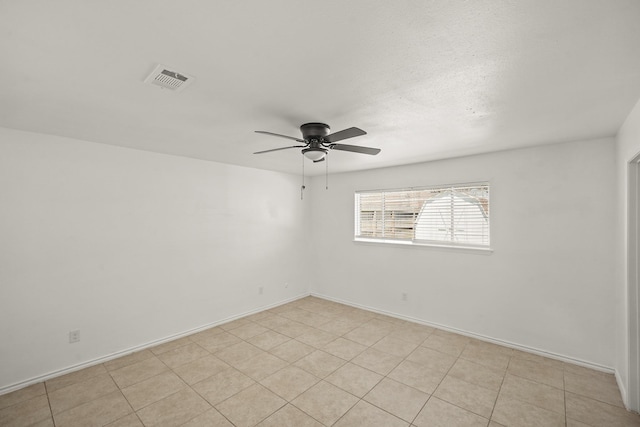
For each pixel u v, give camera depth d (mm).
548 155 3082
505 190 3336
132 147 3221
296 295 5184
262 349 3311
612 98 1895
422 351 3236
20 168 2602
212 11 1089
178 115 2203
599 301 2826
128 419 2174
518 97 1887
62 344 2803
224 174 4125
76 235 2896
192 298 3781
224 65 1494
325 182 5199
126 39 1267
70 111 2121
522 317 3240
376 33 1236
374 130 2576
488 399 2400
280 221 4898
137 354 3203
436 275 3889
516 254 3273
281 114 2174
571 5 1062
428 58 1433
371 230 4648
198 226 3848
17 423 2133
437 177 3869
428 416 2203
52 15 1098
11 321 2553
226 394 2477
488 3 1055
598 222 2834
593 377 2703
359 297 4723
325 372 2820
